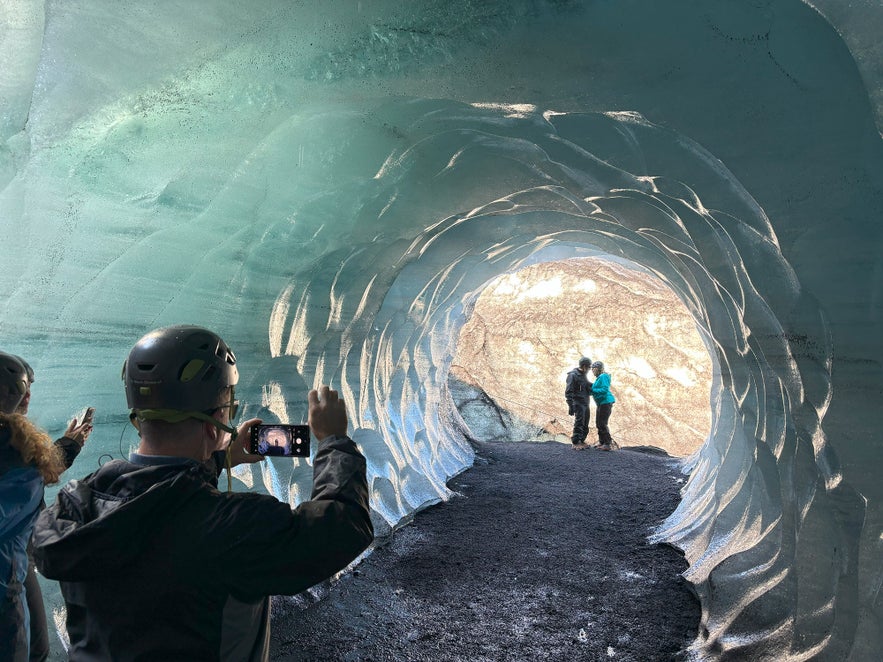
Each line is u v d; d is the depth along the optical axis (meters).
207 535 1.16
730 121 2.38
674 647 3.48
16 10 2.86
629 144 2.73
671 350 16.41
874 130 2.12
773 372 2.99
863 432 2.21
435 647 3.52
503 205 4.39
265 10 2.95
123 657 1.14
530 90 2.78
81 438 2.50
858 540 2.22
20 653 1.99
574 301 17.00
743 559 3.53
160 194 3.39
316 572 1.19
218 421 1.31
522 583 4.46
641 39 2.48
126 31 2.96
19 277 3.17
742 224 2.62
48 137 3.07
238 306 4.00
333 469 1.31
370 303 5.25
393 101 3.21
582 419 10.67
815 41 2.15
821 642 2.41
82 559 1.12
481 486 7.59
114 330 3.45
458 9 2.77
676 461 9.23
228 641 1.17
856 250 2.21
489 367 17.47
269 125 3.33
